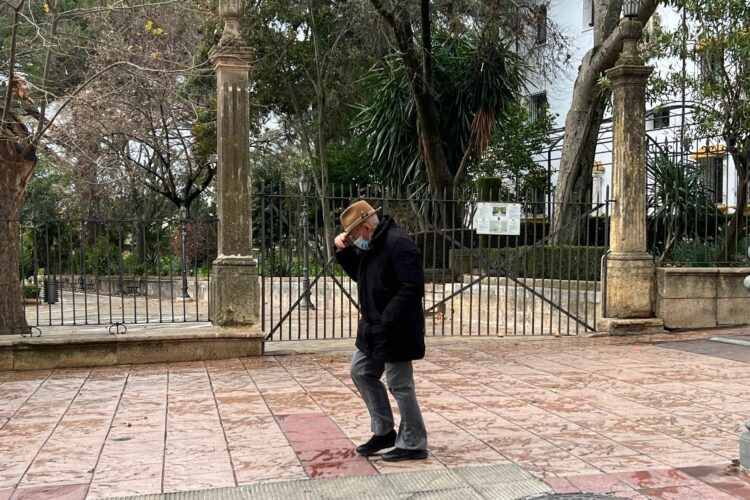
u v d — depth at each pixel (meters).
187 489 4.13
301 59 18.86
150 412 6.04
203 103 21.25
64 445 5.08
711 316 10.34
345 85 21.30
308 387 6.98
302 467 4.49
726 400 6.16
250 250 8.95
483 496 3.94
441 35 16.73
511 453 4.71
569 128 13.91
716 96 10.41
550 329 10.33
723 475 4.23
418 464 4.51
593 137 13.91
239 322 8.84
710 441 4.95
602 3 13.48
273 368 8.06
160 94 18.81
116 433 5.38
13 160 9.03
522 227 14.20
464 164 15.88
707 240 10.88
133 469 4.51
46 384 7.35
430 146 15.65
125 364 8.44
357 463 4.55
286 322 13.28
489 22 15.43
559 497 3.83
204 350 8.67
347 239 4.57
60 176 21.89
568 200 13.77
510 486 4.08
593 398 6.30
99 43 13.84
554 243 11.46
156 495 4.04
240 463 4.60
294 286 16.14
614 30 12.70
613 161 10.48
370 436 5.17
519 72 16.97
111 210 23.48
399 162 17.52
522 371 7.63
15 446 5.08
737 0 10.07
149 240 25.75
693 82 10.71
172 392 6.86
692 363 7.93
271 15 18.58
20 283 9.16
